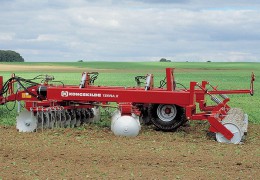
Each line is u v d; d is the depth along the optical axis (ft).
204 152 36.47
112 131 44.39
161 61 491.72
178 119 46.39
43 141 40.27
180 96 45.19
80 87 48.93
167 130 46.93
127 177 28.63
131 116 44.14
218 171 30.40
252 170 30.86
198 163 32.60
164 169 30.73
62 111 48.60
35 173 29.32
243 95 102.99
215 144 40.16
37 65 376.89
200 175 29.30
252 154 35.99
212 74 242.17
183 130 48.42
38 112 46.32
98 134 44.42
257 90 123.34
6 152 35.58
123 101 46.47
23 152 35.55
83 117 52.37
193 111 46.29
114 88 49.62
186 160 33.47
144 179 28.25
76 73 237.86
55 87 48.85
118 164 31.94
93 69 311.06
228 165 32.14
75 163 32.12
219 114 44.16
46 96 50.44
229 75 229.86
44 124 47.01
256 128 51.39
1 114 60.59
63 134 44.27
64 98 48.26
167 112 46.62
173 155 35.04
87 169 30.48
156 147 38.14
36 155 34.50
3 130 46.57
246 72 274.77
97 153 35.35
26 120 45.96
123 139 41.91
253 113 65.82
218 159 33.96
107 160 33.09
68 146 38.06
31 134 44.06
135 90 46.29
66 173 29.43
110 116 58.54
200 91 50.90
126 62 463.42
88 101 48.47
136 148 37.60
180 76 216.74
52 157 33.88
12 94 53.98
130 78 183.93
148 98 45.83
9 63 426.92
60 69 303.89
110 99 46.91
